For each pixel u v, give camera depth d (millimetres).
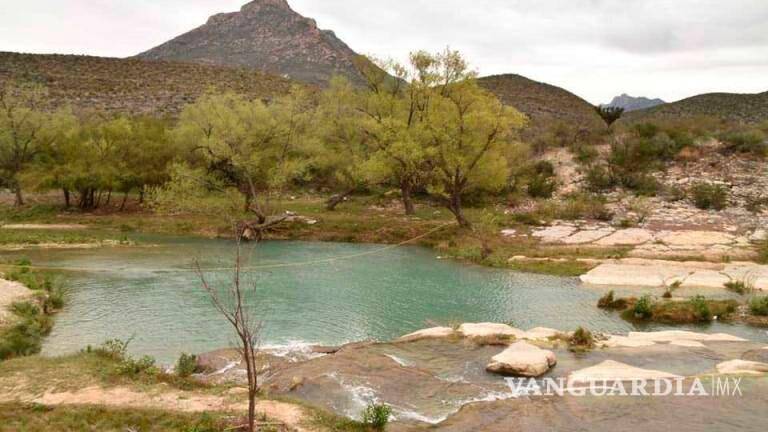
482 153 33250
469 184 36500
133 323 18406
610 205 40688
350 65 199375
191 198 37062
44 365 13227
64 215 42344
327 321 18828
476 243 31812
